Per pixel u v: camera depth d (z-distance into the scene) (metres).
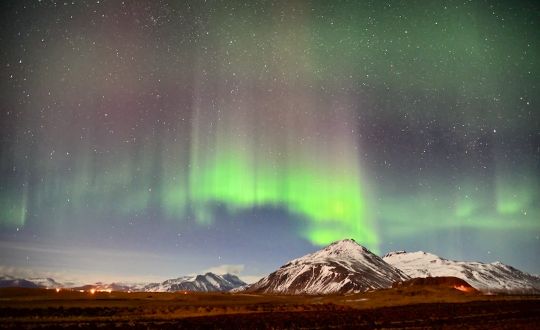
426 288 148.50
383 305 99.75
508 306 100.31
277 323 62.66
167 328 54.25
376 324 66.25
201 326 56.97
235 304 93.06
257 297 136.12
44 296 86.56
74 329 50.12
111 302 81.31
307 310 84.12
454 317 78.88
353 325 64.38
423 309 89.81
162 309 72.62
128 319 60.31
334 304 98.19
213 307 80.75
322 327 61.50
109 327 52.53
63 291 98.12
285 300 121.19
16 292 89.31
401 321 70.81
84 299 84.38
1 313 58.28
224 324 59.66
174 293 117.19
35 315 58.81
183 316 66.69
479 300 116.88
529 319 78.38
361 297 135.50
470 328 64.31
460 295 133.38
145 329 52.91
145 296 105.00
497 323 71.50
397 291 145.50
